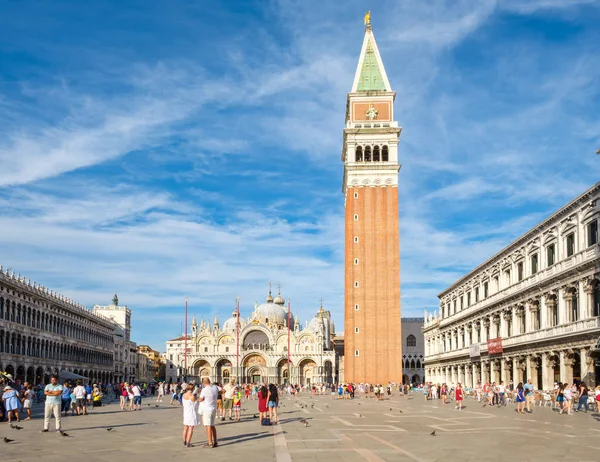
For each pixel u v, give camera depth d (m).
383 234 156.50
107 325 187.12
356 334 152.38
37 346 126.12
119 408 76.88
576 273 79.69
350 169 159.25
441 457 29.23
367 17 173.38
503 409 71.38
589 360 75.81
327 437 38.41
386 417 57.91
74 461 27.95
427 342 176.12
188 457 29.25
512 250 104.50
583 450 31.91
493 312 113.25
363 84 166.00
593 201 76.31
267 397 48.53
